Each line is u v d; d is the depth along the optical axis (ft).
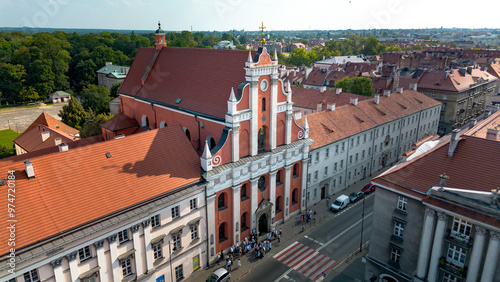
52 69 468.75
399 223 117.60
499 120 157.48
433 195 103.19
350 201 200.03
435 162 116.57
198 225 135.95
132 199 114.42
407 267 117.91
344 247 158.40
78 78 515.91
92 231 101.86
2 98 454.81
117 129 201.77
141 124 206.59
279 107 156.76
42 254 92.79
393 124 248.73
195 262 139.23
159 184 123.13
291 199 178.40
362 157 229.04
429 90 343.05
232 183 143.74
